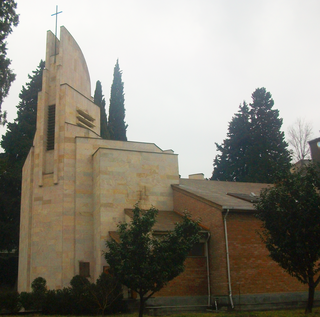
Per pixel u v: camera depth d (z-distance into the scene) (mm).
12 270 41469
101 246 26125
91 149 29641
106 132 49156
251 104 54312
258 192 29969
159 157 29516
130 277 15625
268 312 18844
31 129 44750
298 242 16125
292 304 22109
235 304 21078
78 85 33062
